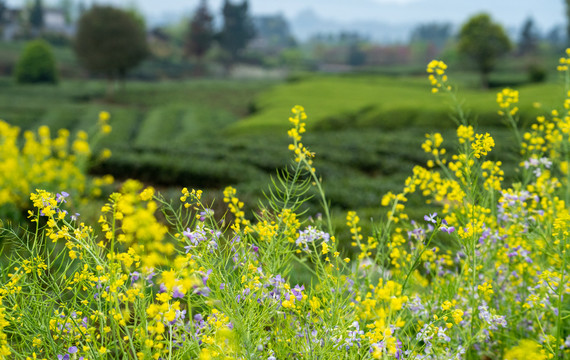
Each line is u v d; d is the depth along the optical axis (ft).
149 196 7.95
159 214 14.67
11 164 27.40
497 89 191.31
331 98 126.21
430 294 11.60
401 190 35.83
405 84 173.68
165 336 8.40
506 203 11.72
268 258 8.79
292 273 11.49
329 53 570.05
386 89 145.69
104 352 7.41
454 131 67.46
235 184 46.16
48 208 8.26
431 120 83.30
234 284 8.23
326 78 195.62
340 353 8.16
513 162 36.70
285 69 461.78
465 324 10.63
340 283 8.82
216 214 21.36
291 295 8.13
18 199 27.20
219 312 7.95
